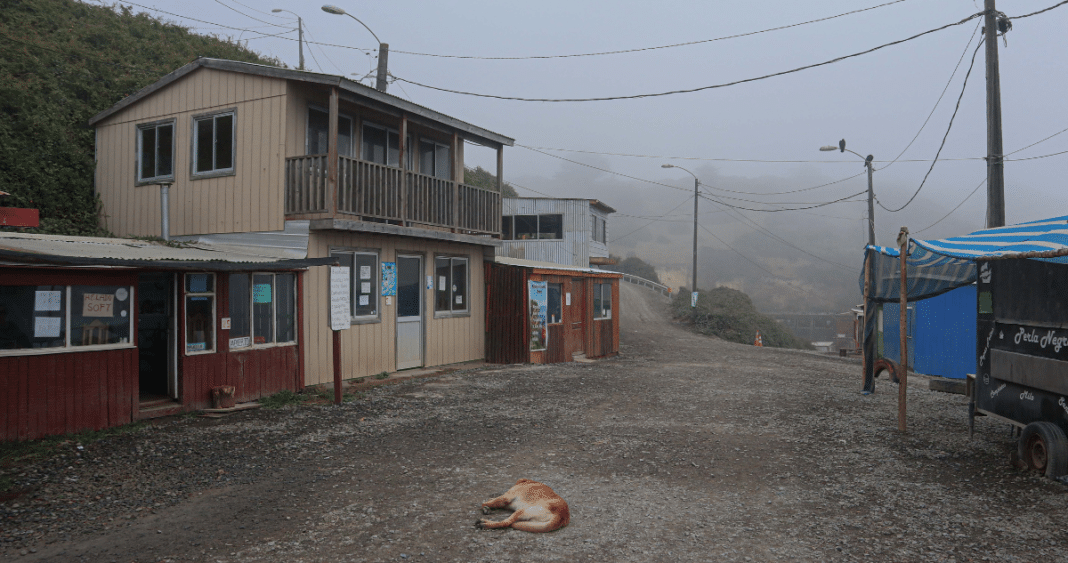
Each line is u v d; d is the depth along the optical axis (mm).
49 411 6777
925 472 6035
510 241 31844
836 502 5121
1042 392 5977
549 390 10945
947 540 4312
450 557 3924
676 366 15617
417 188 12938
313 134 11625
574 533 4375
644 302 42438
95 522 4492
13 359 6492
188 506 4855
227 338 8891
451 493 5230
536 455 6539
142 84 16812
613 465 6191
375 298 12148
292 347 9938
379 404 9328
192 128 11805
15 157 12422
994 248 6562
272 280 9664
